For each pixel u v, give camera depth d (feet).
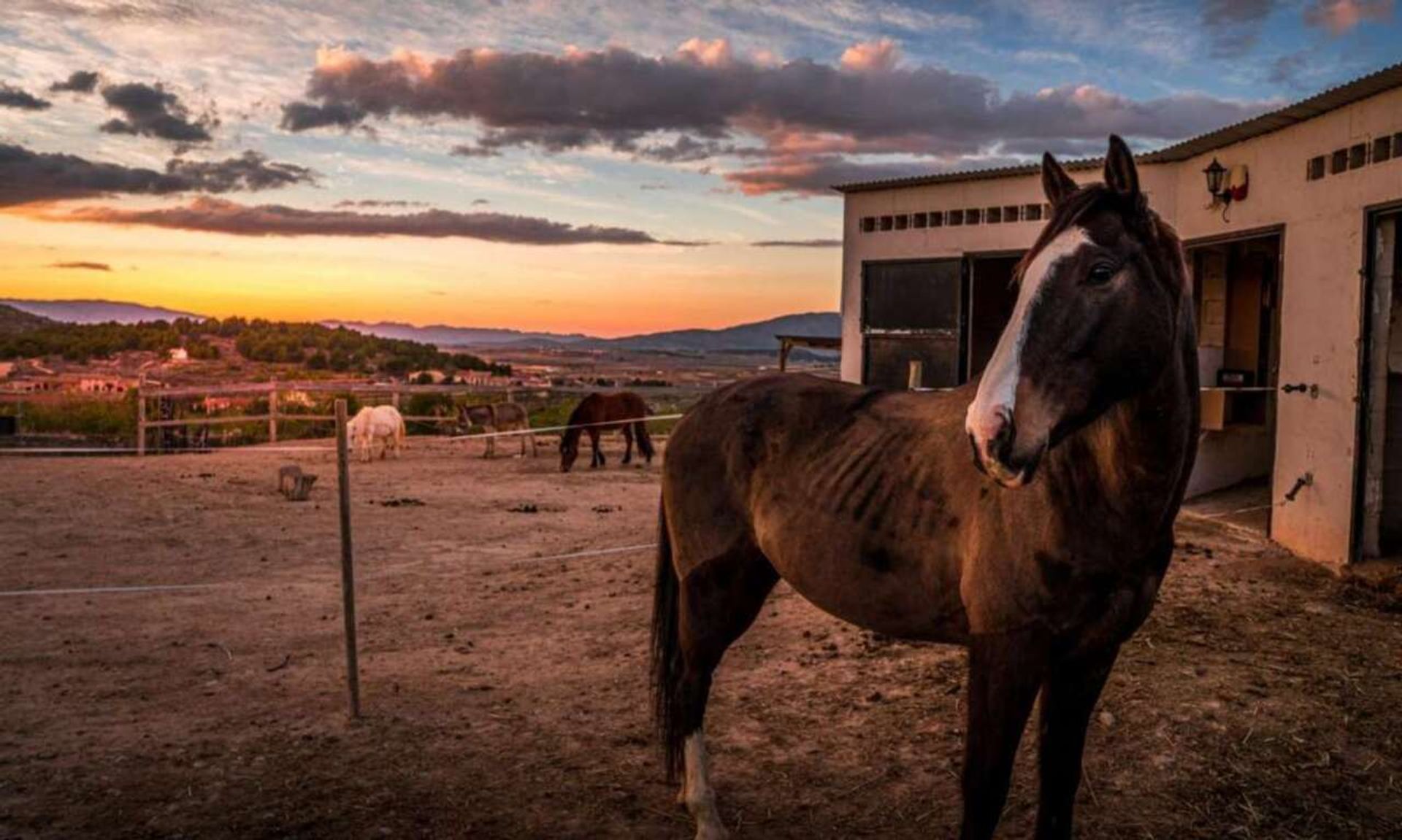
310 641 19.19
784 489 10.48
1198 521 28.94
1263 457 33.91
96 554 28.14
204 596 23.04
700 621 11.51
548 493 41.91
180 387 67.26
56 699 15.75
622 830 11.42
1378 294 22.48
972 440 7.20
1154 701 14.37
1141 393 7.66
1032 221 33.53
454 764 13.21
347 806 11.93
